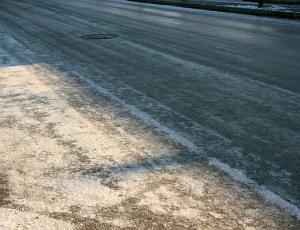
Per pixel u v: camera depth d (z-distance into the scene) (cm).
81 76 744
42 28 1334
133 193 369
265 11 1781
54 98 625
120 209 347
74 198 364
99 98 623
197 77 735
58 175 402
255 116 549
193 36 1180
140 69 793
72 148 458
